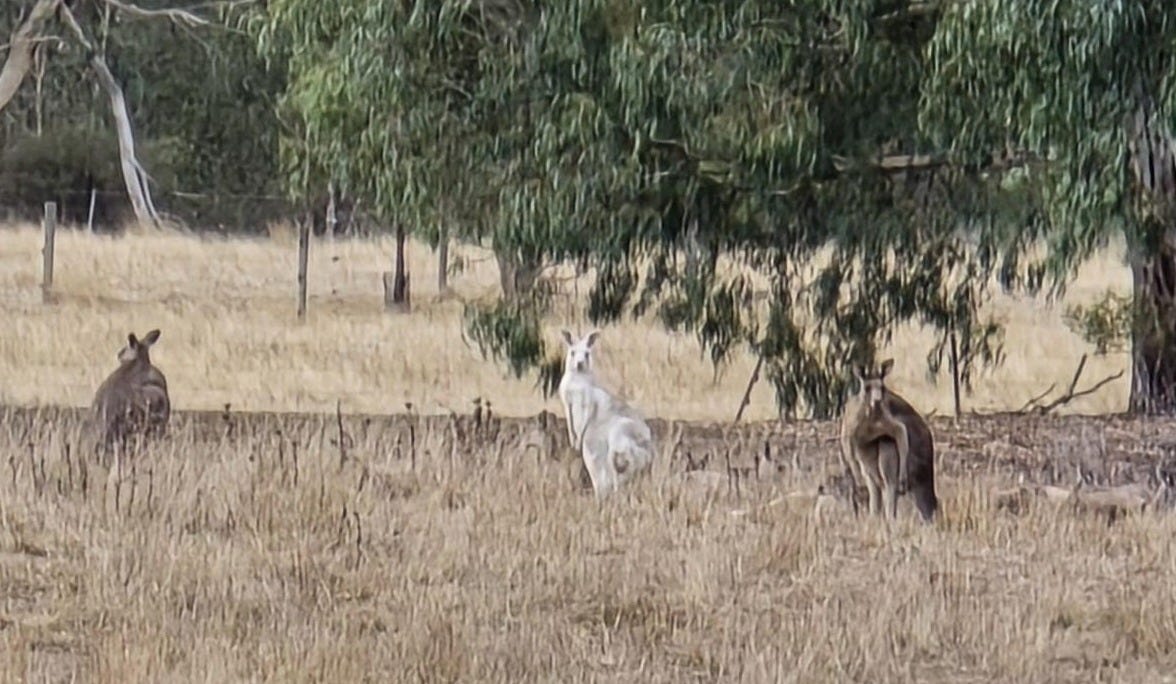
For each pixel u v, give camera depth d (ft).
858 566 70.49
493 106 104.99
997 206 108.17
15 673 55.36
